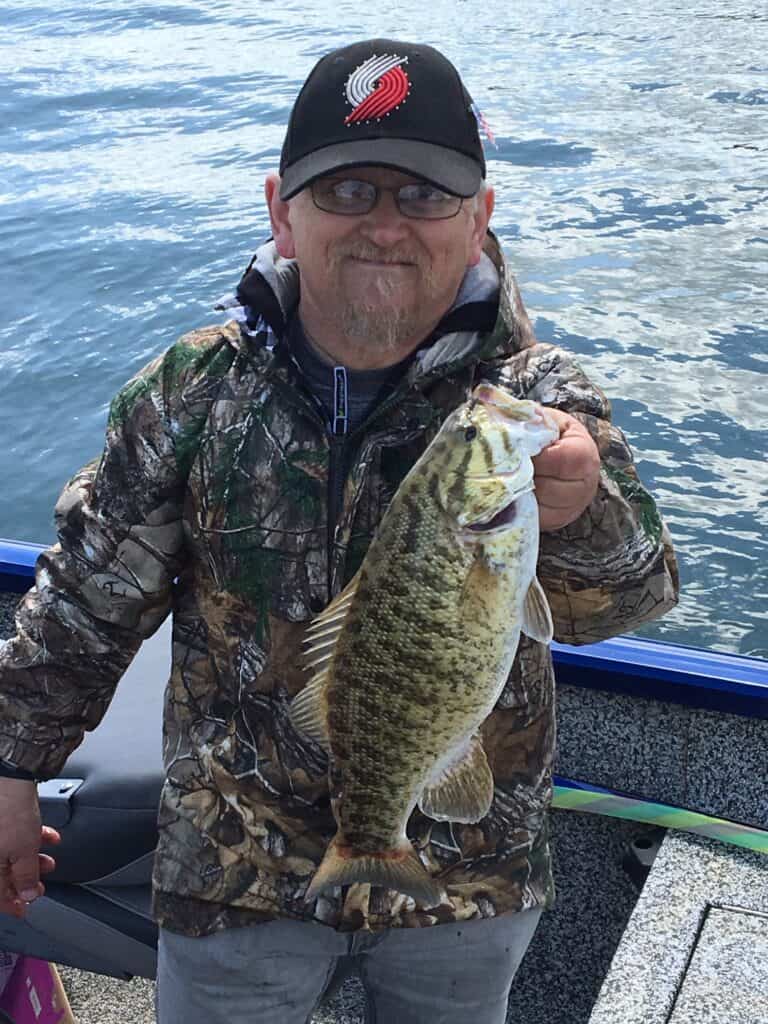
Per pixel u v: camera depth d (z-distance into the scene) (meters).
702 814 2.67
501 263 1.74
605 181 10.12
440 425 1.69
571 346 7.40
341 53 1.63
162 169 11.21
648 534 1.66
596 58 14.00
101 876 2.33
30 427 7.34
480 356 1.68
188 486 1.77
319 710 1.63
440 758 1.60
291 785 1.74
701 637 5.21
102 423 7.34
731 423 6.59
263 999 1.82
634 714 2.70
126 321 8.42
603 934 2.85
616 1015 2.21
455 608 1.52
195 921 1.80
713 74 13.10
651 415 6.68
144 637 1.90
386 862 1.64
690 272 8.34
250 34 16.34
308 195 1.59
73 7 19.16
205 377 1.75
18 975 2.62
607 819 2.80
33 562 3.25
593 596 1.69
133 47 16.00
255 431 1.72
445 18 16.55
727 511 5.93
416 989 1.82
